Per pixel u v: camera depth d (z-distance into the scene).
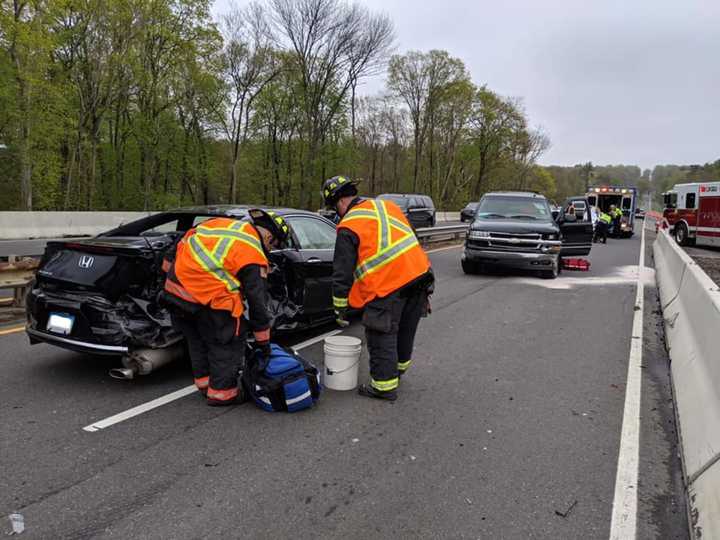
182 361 5.21
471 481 3.17
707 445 3.17
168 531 2.61
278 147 43.88
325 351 4.64
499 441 3.71
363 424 3.93
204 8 31.83
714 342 4.00
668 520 2.85
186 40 32.03
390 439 3.69
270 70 38.94
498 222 11.70
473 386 4.81
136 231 5.42
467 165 62.69
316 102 36.97
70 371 4.86
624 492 3.09
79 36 27.58
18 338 5.85
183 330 4.20
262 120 40.59
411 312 4.46
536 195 12.92
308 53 35.75
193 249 3.87
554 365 5.49
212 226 3.98
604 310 8.38
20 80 22.80
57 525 2.63
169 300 3.92
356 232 4.08
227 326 3.97
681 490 3.14
